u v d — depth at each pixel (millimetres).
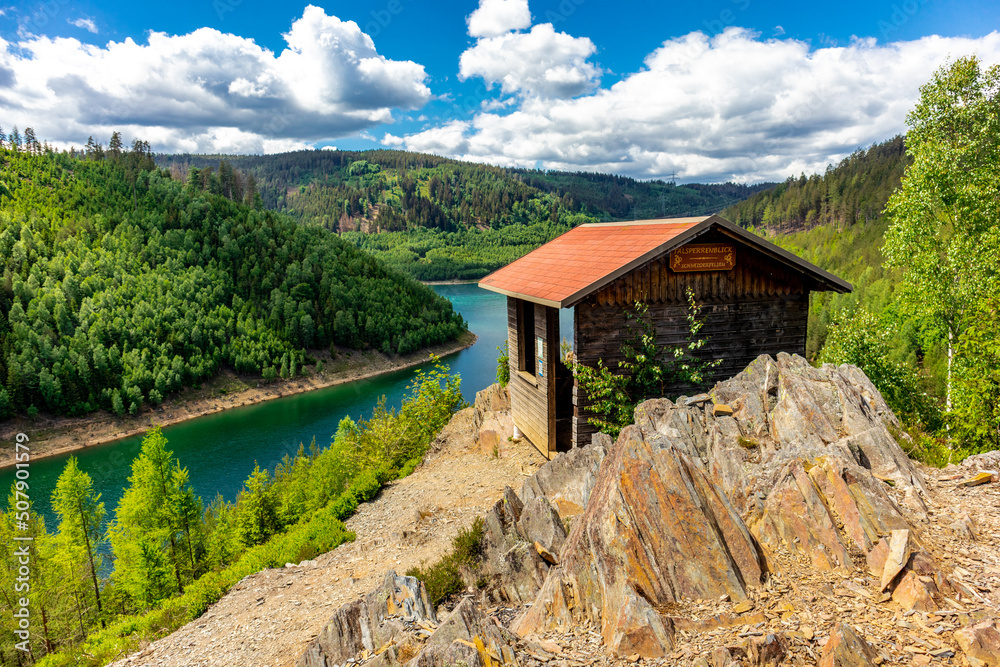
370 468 25016
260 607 12656
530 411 18844
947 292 19062
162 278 134875
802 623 6000
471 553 10453
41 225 142625
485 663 6012
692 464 7980
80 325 109562
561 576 7316
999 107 19375
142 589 30188
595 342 14906
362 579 12703
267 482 30609
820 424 9656
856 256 118312
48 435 85125
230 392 105688
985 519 7582
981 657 5137
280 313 138250
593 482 10500
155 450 32250
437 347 136750
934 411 16547
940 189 19891
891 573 6348
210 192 198375
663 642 5965
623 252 15492
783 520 7551
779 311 15469
